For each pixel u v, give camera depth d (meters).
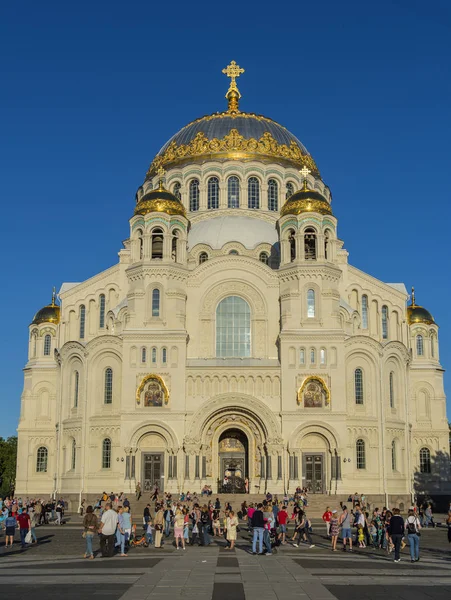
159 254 102.69
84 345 99.56
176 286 99.69
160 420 94.31
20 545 57.06
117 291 109.19
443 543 60.16
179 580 36.16
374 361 99.12
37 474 111.00
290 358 95.94
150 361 95.94
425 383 113.75
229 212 115.44
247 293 101.62
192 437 93.62
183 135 125.50
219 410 95.00
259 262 101.88
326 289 98.31
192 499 86.00
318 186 124.31
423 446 112.00
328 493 92.44
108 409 97.12
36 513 80.56
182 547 53.56
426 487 110.44
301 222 100.19
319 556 48.31
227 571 39.72
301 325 97.25
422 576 37.97
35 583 35.00
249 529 62.91
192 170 118.44
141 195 124.44
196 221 115.44
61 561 44.97
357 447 96.44
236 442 98.88
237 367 96.06
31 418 112.62
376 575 38.34
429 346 115.38
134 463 93.81
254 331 100.62
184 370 95.81
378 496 94.75
